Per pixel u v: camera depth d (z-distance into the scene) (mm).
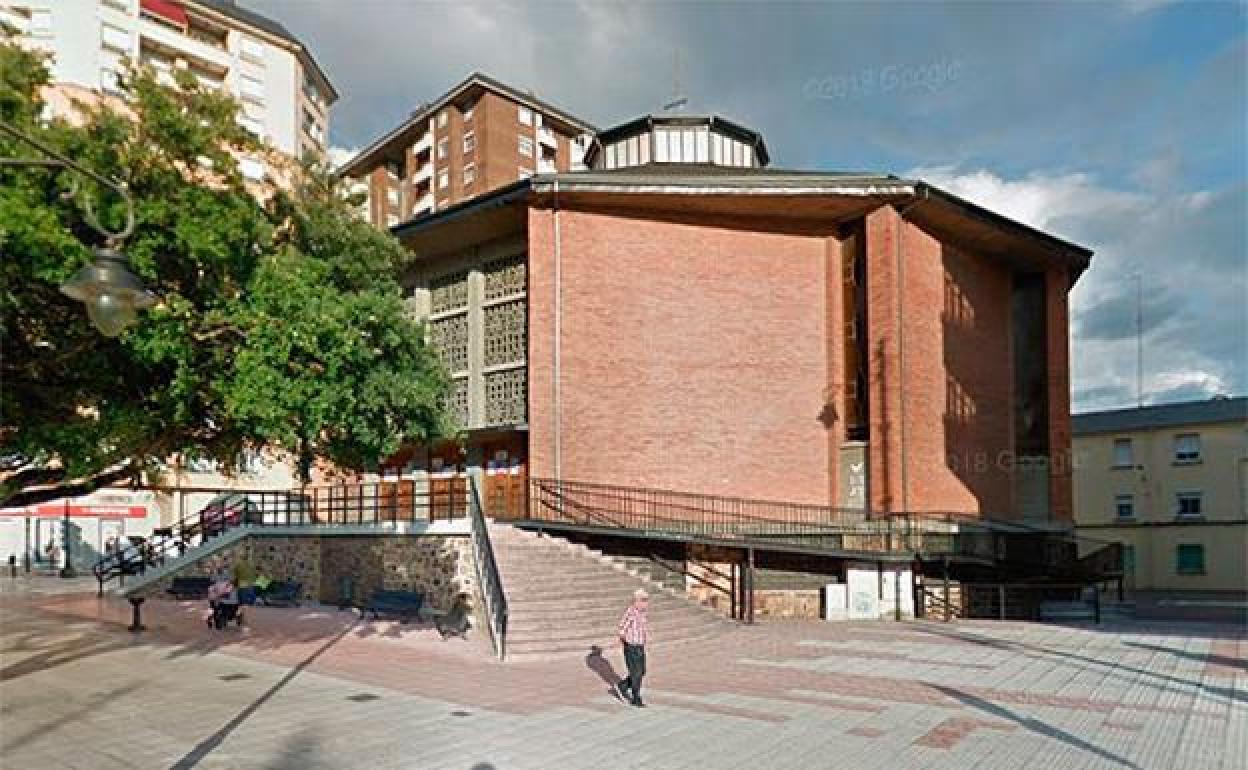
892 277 23266
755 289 23953
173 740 8727
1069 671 12852
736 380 23312
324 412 9891
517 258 23969
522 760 8070
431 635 15758
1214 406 42562
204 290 10117
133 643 15492
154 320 9367
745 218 24203
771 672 12695
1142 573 41781
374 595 17859
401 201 63312
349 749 8398
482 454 24031
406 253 13148
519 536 18453
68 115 11539
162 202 9602
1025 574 25219
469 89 56406
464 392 24578
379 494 25203
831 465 23875
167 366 10227
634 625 10484
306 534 21266
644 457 22141
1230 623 20938
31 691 11219
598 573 17812
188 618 19203
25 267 8477
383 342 11023
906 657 14164
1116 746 8594
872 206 23734
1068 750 8445
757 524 22484
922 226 25094
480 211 22625
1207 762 8039
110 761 8000
